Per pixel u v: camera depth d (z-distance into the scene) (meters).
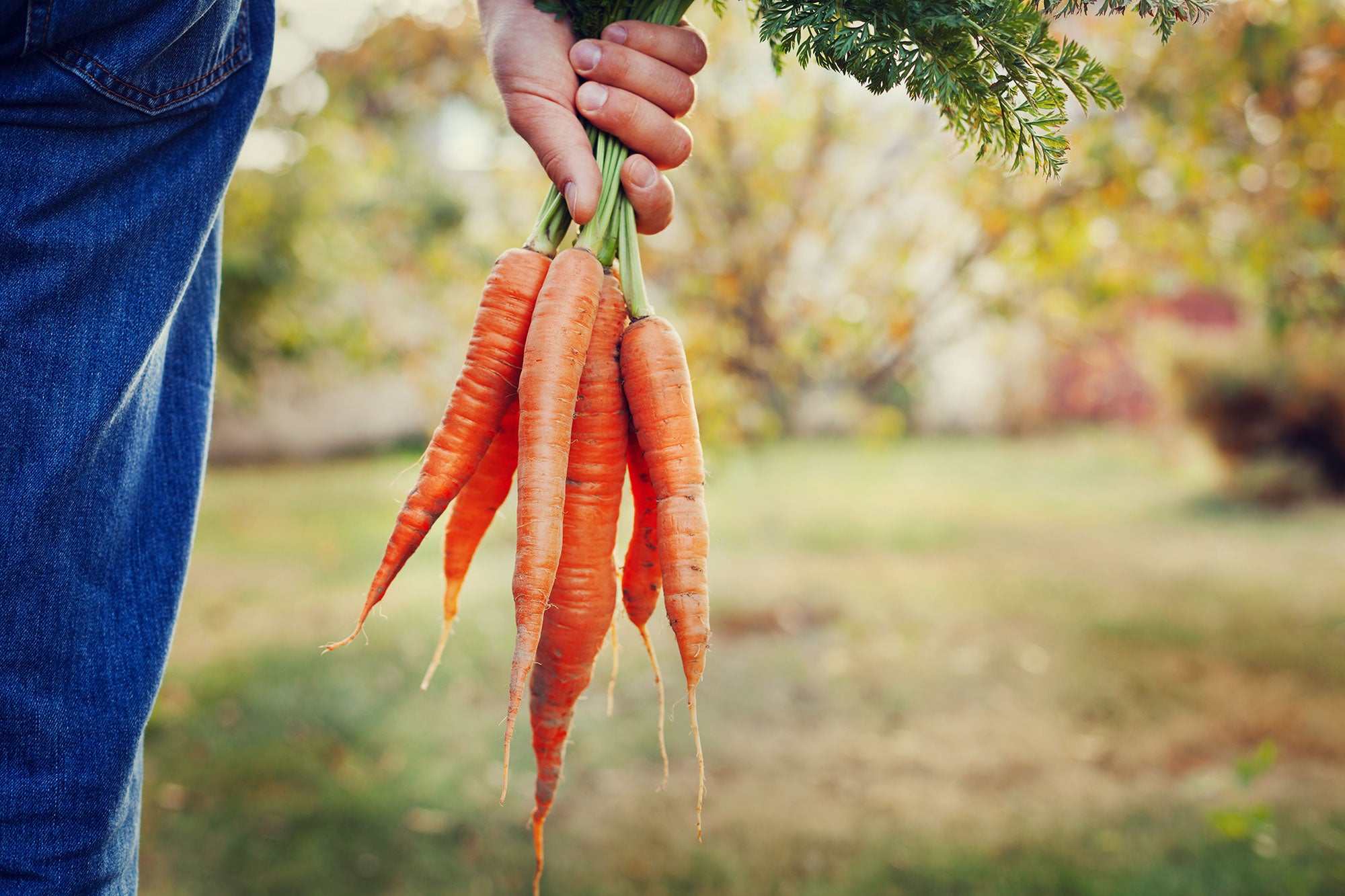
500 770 3.91
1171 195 4.05
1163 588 6.76
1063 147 1.14
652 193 1.24
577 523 1.25
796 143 5.10
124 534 1.12
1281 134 3.80
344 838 3.36
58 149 0.98
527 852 3.29
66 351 1.00
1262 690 4.72
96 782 1.06
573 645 1.29
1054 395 15.67
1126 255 4.49
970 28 1.10
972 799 3.64
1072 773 3.87
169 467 1.20
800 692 4.78
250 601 6.44
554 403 1.16
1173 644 5.45
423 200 5.17
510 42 1.21
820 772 3.89
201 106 1.10
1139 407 15.27
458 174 5.29
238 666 5.03
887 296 4.85
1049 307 4.71
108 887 1.10
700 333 5.03
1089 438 15.30
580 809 3.59
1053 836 3.33
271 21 1.20
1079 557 7.86
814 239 5.37
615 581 1.30
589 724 4.39
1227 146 3.83
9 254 0.96
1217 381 10.35
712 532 8.68
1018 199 3.97
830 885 3.06
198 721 4.28
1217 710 4.49
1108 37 3.68
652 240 5.19
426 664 5.14
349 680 4.84
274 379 13.38
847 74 1.17
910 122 4.74
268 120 4.88
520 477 1.16
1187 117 3.68
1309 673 4.94
